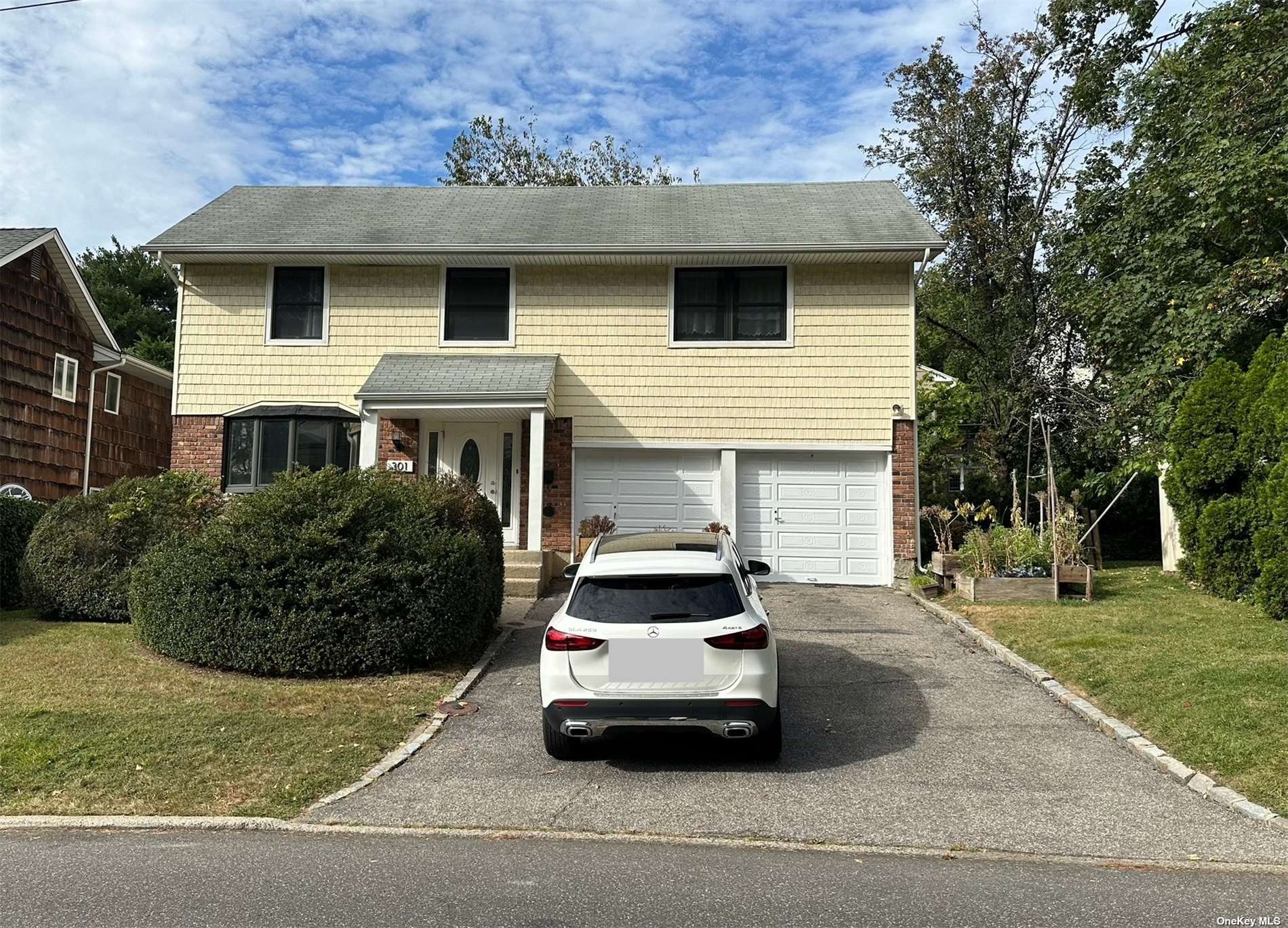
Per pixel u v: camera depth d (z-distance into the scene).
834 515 14.99
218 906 4.20
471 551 9.44
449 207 17.09
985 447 21.48
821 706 7.88
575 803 5.72
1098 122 19.52
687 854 4.92
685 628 6.17
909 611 12.18
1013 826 5.27
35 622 10.69
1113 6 18.88
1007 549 12.70
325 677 8.62
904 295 14.98
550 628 6.40
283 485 9.23
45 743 6.62
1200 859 4.80
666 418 15.10
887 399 14.91
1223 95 14.03
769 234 15.00
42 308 17.16
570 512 15.02
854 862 4.79
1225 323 13.05
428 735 7.12
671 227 15.52
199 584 8.72
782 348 15.02
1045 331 20.72
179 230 15.54
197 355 15.25
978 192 22.89
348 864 4.77
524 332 15.28
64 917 4.07
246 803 5.70
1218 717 6.67
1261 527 10.81
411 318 15.34
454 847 5.04
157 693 7.93
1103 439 16.02
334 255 14.94
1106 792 5.80
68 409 17.98
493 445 15.36
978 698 7.99
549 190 18.38
